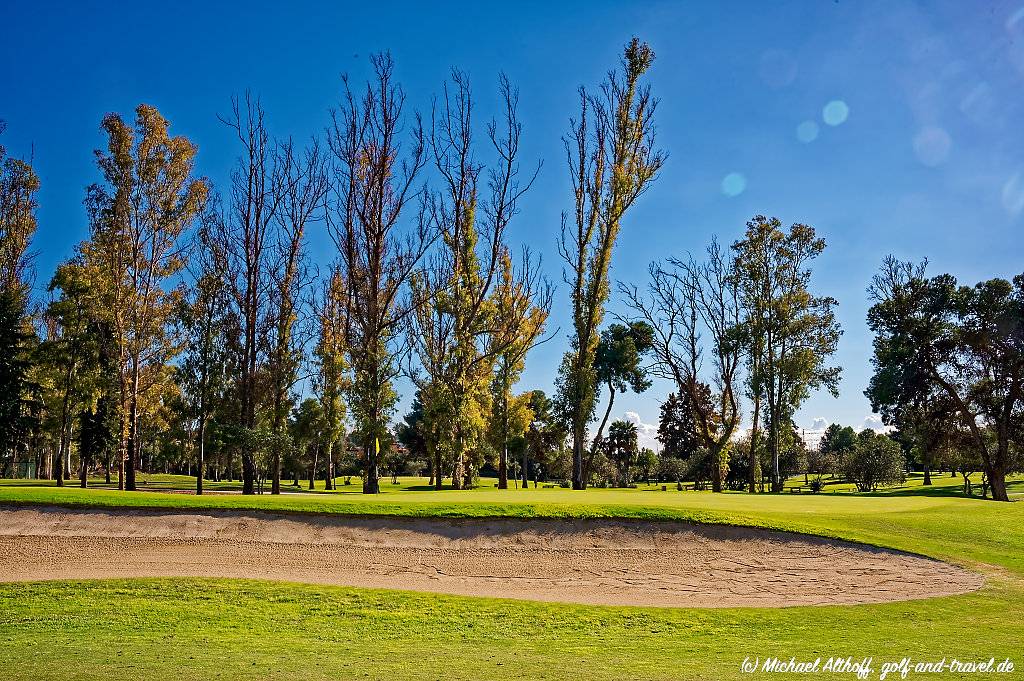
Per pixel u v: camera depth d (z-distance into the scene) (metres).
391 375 34.97
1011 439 47.50
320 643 13.00
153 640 13.17
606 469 78.31
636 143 42.56
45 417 48.31
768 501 25.28
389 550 18.94
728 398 51.31
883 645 12.38
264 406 39.44
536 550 18.83
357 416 34.84
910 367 47.78
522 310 45.56
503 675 10.62
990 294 46.97
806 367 50.69
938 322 48.09
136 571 17.62
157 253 41.53
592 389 42.84
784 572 17.55
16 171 50.06
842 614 14.79
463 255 41.66
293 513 20.53
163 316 42.22
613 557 18.44
